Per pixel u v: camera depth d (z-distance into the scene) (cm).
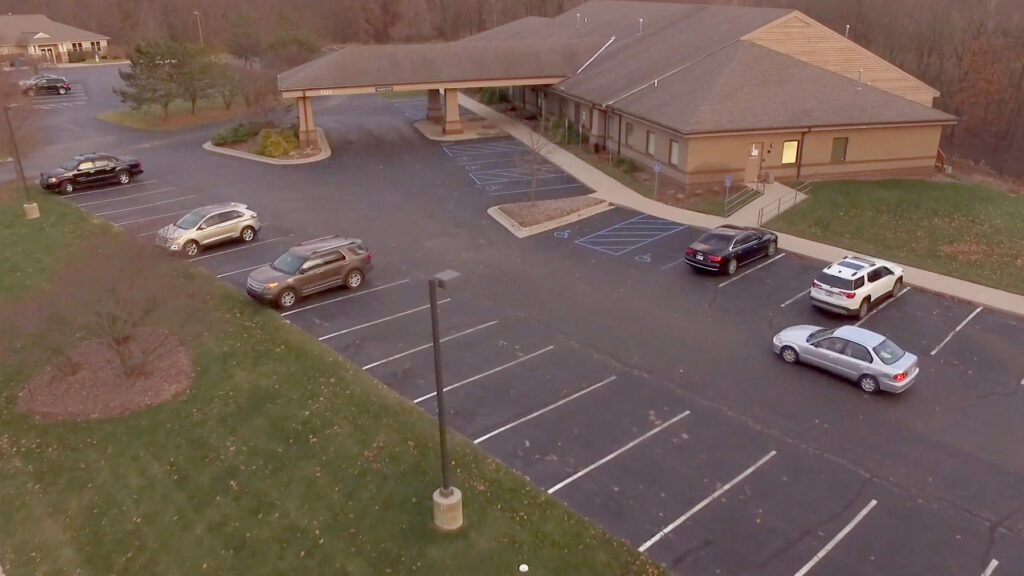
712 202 3466
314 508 1506
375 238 3092
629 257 2864
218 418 1814
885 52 7950
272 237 3114
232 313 2375
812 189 3584
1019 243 3009
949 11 7575
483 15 11812
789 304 2448
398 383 1959
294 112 5938
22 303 2077
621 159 4144
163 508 1526
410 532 1431
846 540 1405
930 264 2791
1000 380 1973
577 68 5172
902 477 1580
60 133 5262
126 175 3966
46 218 3341
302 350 2128
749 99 3722
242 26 7619
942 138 7262
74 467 1653
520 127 5356
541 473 1597
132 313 1919
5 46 8194
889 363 1872
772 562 1355
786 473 1591
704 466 1616
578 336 2217
